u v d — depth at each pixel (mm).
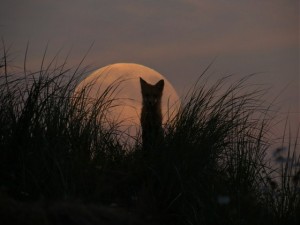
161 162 10797
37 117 10523
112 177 10578
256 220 10219
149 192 10398
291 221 10367
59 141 10453
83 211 7617
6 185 9641
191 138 11281
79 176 9984
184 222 10250
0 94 10922
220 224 10070
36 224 7207
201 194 10445
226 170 11625
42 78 11266
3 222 7090
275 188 10891
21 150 9984
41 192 9500
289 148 10680
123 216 7965
